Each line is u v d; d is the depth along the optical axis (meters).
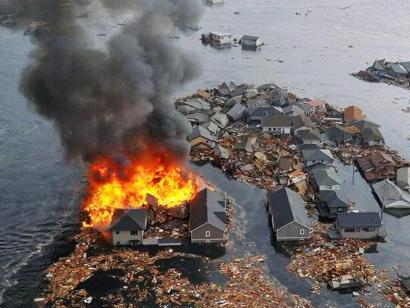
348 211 68.44
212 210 64.44
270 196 69.19
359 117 97.12
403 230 66.12
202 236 62.25
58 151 85.81
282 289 55.28
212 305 52.75
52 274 57.25
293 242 62.91
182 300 53.47
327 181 72.25
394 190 71.81
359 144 88.38
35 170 79.62
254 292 54.72
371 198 73.31
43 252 61.09
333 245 62.06
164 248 61.97
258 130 93.75
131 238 62.16
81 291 54.72
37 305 52.81
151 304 52.97
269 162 81.62
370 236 63.50
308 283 56.28
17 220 67.19
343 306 52.81
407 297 53.91
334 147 87.50
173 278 56.84
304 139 86.75
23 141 89.00
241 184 76.44
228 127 95.06
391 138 92.75
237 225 66.62
